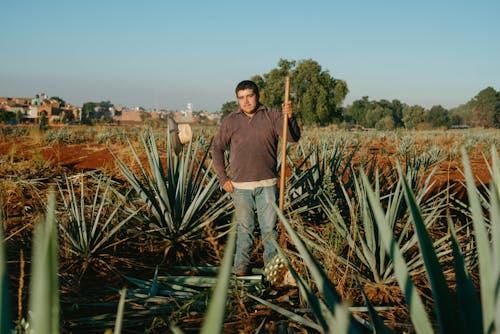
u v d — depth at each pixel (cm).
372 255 371
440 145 2234
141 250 477
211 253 474
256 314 326
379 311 332
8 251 444
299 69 6856
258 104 412
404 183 125
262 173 405
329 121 7081
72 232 454
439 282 119
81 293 370
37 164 1055
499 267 111
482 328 121
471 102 12269
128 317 325
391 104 13450
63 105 12481
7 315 75
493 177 138
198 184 563
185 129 522
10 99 13038
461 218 617
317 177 640
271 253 405
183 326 310
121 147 1727
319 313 127
